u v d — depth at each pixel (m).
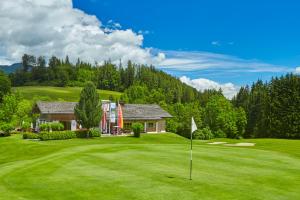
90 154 35.22
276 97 104.06
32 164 29.84
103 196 20.38
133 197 20.19
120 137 70.31
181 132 110.62
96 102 69.19
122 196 20.38
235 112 111.06
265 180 25.12
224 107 108.75
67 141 60.81
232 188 22.52
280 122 102.19
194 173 26.53
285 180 25.34
